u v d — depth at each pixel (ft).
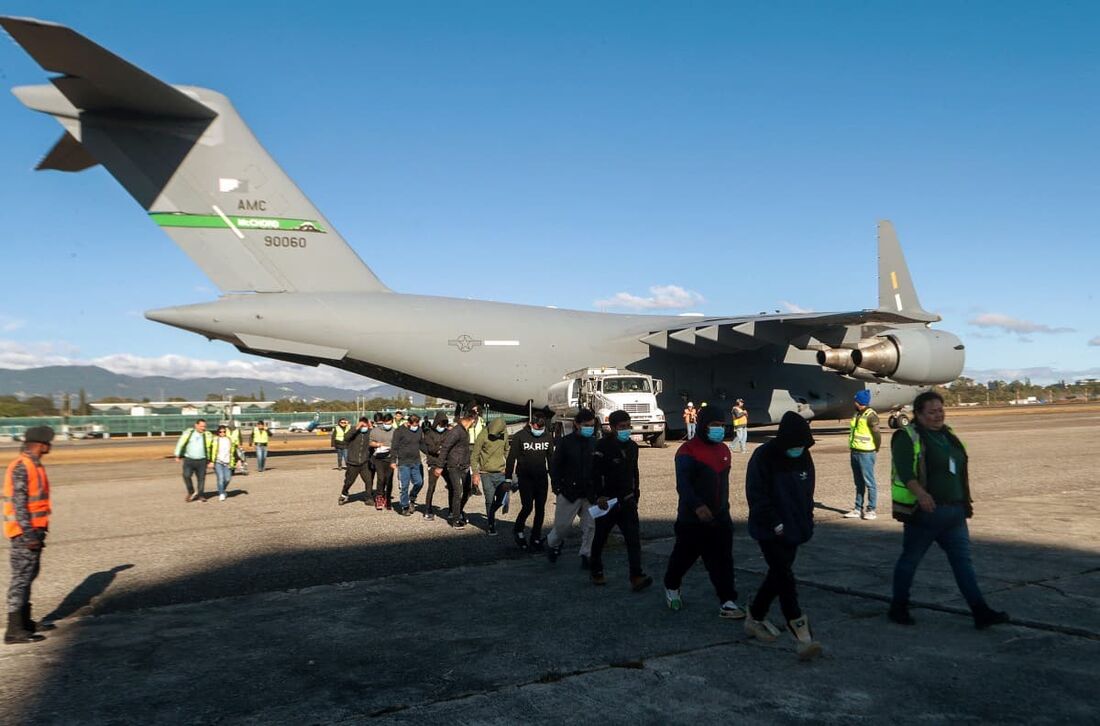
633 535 21.07
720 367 82.07
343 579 23.15
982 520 30.42
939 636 16.31
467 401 77.77
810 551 25.30
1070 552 24.44
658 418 70.28
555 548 24.90
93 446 146.41
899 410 92.43
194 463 43.52
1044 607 18.25
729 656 15.30
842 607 18.62
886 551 25.25
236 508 40.57
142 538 31.04
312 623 18.29
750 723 12.07
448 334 71.67
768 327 71.31
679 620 18.01
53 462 86.84
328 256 66.49
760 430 108.58
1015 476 45.42
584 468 23.93
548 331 76.64
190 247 60.34
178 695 13.71
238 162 60.70
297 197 64.39
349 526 33.65
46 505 17.84
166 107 54.60
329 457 84.99
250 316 62.54
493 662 15.17
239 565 25.43
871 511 31.94
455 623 18.07
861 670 14.37
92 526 34.55
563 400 72.64
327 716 12.64
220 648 16.47
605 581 22.24
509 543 29.09
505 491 31.12
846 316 66.03
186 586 22.54
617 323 81.61
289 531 32.42
